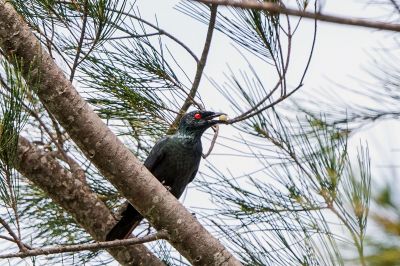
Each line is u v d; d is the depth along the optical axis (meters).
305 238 5.55
